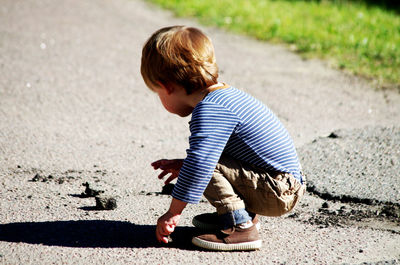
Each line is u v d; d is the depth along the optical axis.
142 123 6.75
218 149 3.31
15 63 9.29
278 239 3.78
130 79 8.76
